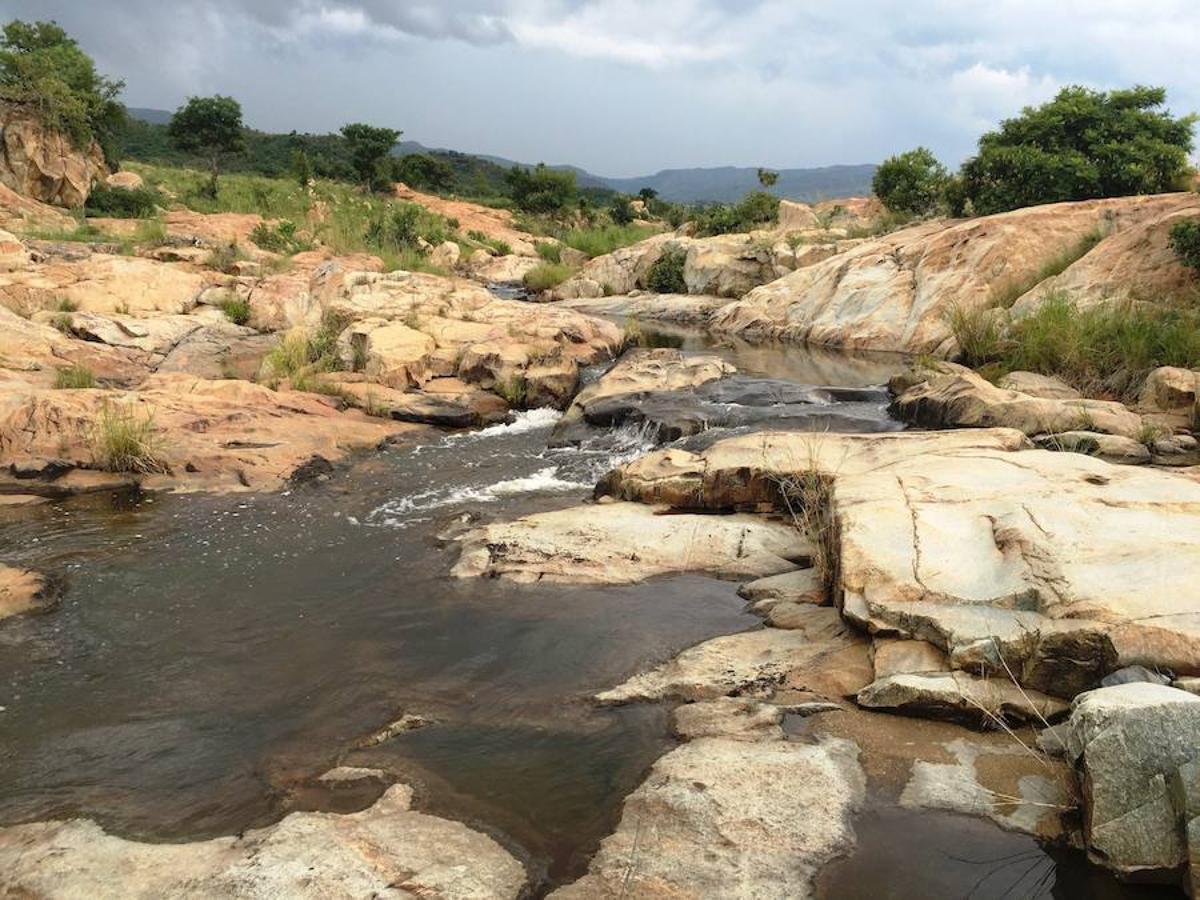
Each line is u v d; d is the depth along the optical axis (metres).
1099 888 3.33
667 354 15.03
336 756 4.50
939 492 6.30
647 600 6.39
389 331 14.72
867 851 3.53
